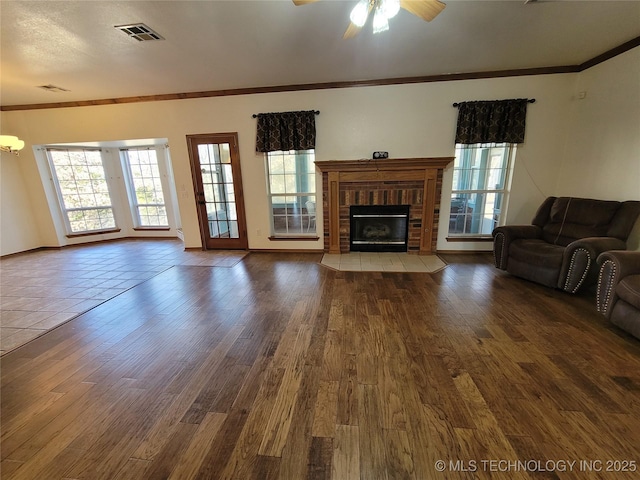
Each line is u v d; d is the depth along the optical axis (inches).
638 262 89.1
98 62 127.0
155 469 52.8
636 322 83.7
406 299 121.1
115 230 249.8
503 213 176.9
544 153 163.3
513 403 65.7
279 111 174.9
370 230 190.7
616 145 130.6
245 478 50.9
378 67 144.8
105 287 142.2
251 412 65.1
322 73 151.4
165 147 236.4
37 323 107.2
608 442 55.8
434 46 122.1
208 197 198.7
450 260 171.3
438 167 167.0
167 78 150.8
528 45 124.3
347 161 169.2
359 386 72.2
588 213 127.4
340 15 94.3
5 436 60.0
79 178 230.5
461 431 58.9
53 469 53.1
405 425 60.7
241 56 125.3
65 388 73.7
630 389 69.0
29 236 214.5
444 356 83.1
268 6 88.5
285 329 99.9
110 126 191.5
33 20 92.8
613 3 92.0
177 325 104.5
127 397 70.3
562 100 155.6
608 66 133.1
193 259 187.3
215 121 182.1
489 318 104.1
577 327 96.9
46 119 194.7
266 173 188.1
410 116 166.9
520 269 135.5
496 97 159.0
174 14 91.6
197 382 75.1
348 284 138.8
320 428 60.4
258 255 192.4
